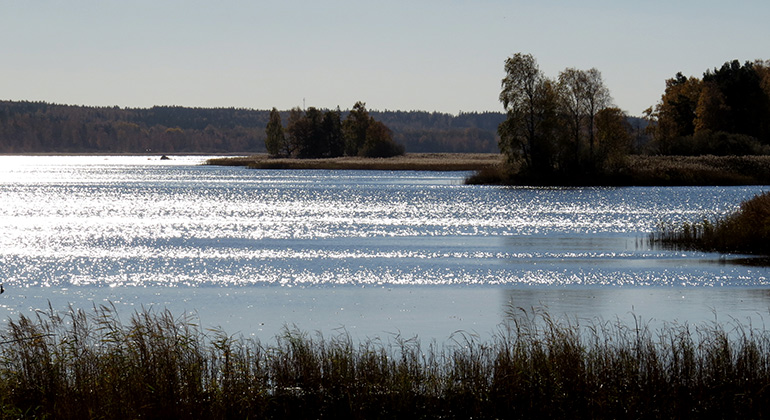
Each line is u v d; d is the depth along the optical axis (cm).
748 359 2575
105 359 2581
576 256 6341
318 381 2477
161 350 2573
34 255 6600
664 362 2577
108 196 15562
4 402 2361
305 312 4262
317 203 13075
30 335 2880
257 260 6250
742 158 18200
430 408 2409
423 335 3669
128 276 5519
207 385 2427
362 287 5041
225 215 10825
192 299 4672
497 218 10019
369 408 2389
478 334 3669
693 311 4181
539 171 17600
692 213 10531
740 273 5391
